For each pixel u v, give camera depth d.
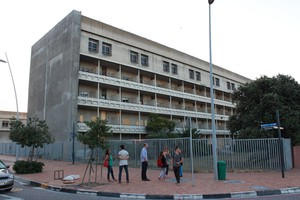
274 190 10.61
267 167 17.67
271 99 21.23
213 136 14.05
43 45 43.34
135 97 42.97
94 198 10.13
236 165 18.02
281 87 22.55
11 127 18.64
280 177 14.38
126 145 23.31
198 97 52.91
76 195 10.78
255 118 22.11
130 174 16.47
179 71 50.12
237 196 10.07
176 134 37.78
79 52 34.94
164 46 47.28
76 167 22.00
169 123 39.81
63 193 11.29
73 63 34.12
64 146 32.06
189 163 18.92
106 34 38.25
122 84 38.84
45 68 41.62
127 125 38.69
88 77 35.12
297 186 11.47
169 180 13.64
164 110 44.97
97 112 35.78
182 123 50.66
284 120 20.56
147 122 40.50
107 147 13.33
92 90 37.50
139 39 42.97
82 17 36.09
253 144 18.08
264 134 20.03
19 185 13.73
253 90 23.39
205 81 56.31
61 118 34.91
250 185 11.80
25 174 17.41
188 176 15.25
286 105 21.91
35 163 18.34
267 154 17.78
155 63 45.47
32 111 44.69
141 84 41.72
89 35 36.59
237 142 18.30
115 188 11.52
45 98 40.34
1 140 62.34
